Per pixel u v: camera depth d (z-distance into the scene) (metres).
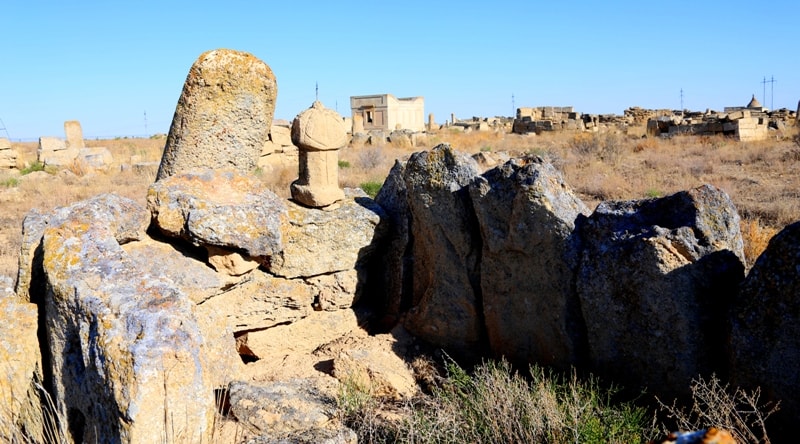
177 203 5.05
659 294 4.06
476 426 3.89
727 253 4.05
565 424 3.74
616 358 4.39
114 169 22.58
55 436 3.66
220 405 4.48
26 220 4.48
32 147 44.62
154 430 3.13
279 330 5.78
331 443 3.68
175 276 4.98
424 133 36.88
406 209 6.14
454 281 5.42
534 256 4.80
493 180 5.02
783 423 3.55
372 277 6.45
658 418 4.14
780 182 13.99
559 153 21.59
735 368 3.72
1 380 3.80
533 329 4.93
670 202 4.30
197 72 5.59
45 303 3.98
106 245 4.07
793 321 3.46
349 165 20.66
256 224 5.16
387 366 5.08
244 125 5.89
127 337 3.30
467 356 5.48
